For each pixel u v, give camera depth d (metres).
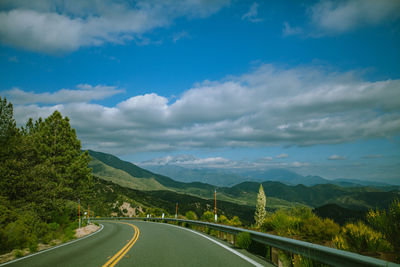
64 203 22.44
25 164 19.05
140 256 8.28
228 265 6.68
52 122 28.47
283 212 12.50
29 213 16.73
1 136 18.67
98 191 111.50
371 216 6.91
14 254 10.44
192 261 7.28
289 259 6.77
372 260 3.61
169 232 18.38
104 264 7.18
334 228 8.38
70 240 15.27
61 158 26.58
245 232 9.79
